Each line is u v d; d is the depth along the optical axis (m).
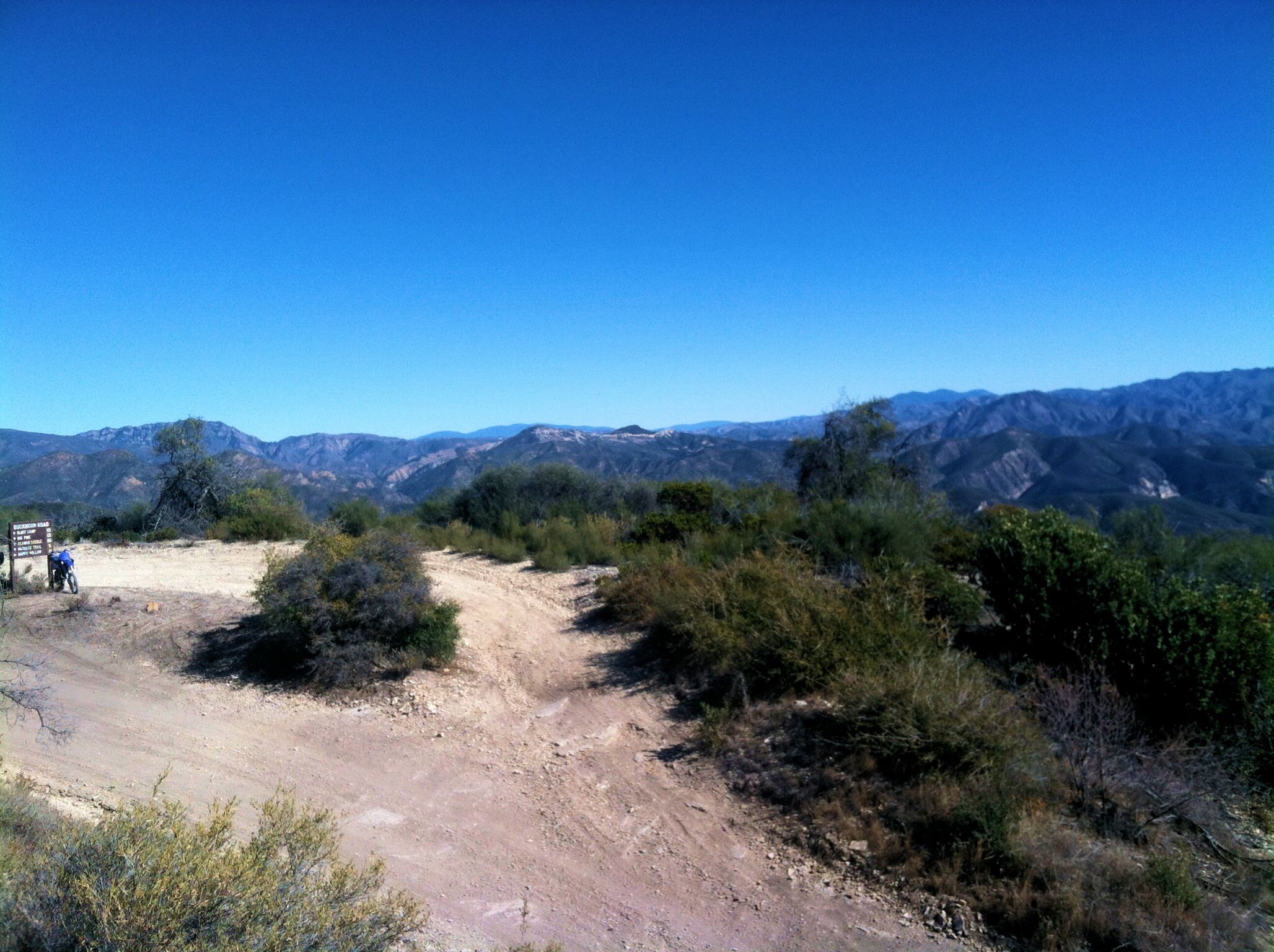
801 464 21.98
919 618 9.10
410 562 11.30
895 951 5.04
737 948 5.20
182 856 3.48
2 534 19.42
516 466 24.92
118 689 10.58
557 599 14.57
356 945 3.72
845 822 6.36
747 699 8.60
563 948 5.16
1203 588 8.77
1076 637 7.90
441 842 6.74
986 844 5.67
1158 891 5.11
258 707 9.89
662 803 7.27
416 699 9.95
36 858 3.70
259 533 23.19
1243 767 6.52
